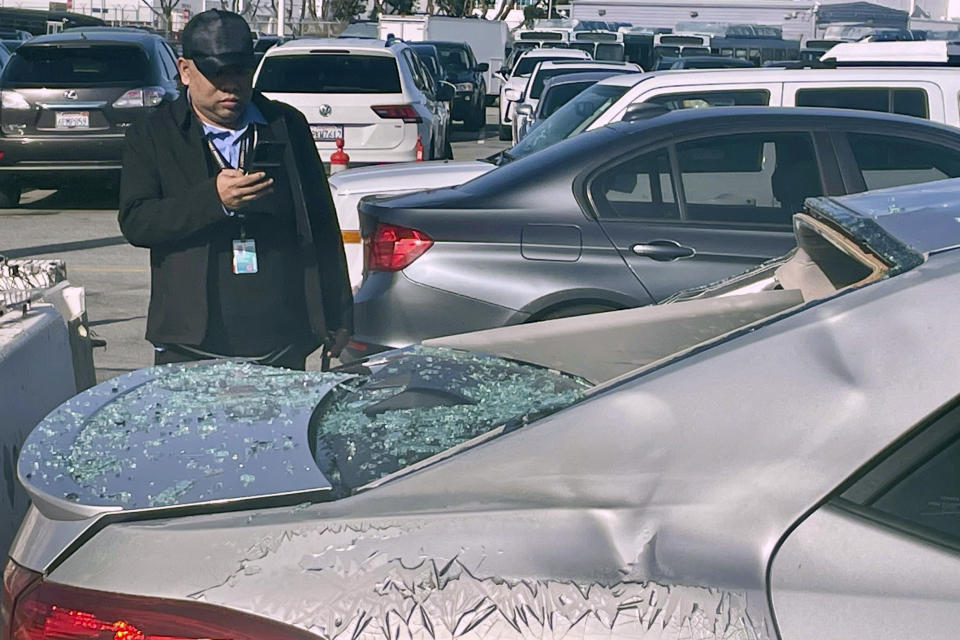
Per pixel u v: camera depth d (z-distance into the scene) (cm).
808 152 562
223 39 351
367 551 188
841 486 186
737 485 189
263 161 362
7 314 411
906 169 571
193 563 191
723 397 196
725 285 339
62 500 204
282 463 215
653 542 186
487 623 182
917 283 200
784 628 178
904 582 180
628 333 307
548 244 544
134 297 909
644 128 565
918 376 189
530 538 188
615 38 3266
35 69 1358
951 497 185
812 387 193
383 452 223
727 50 3328
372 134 1221
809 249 289
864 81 777
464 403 252
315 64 1243
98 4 5438
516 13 6919
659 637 179
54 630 190
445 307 545
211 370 273
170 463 216
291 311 376
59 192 1580
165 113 367
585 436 200
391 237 553
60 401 420
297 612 184
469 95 2703
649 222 548
